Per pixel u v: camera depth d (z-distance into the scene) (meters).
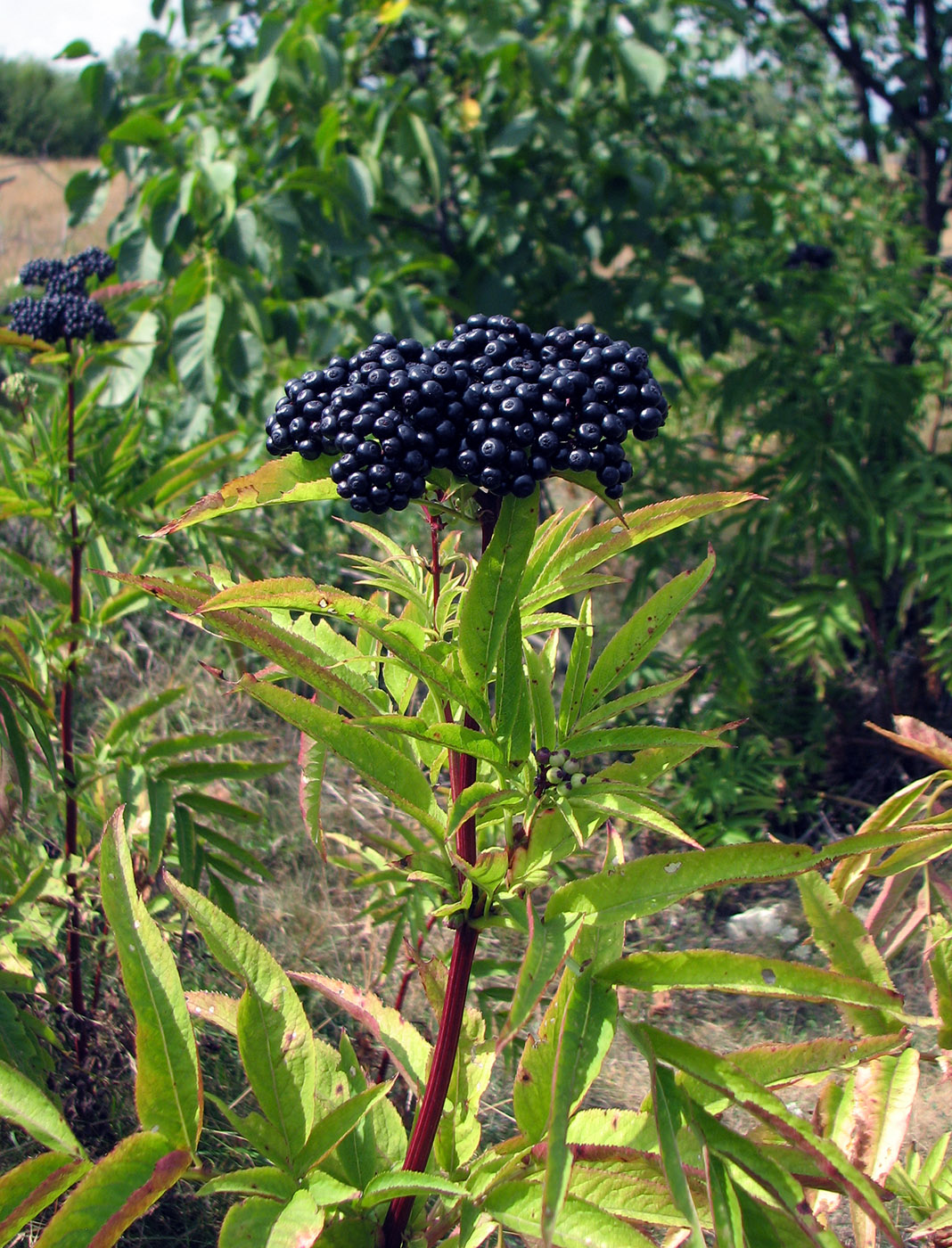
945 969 1.55
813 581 4.38
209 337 3.68
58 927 2.38
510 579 1.21
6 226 7.62
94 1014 2.65
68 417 2.58
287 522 4.53
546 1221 1.01
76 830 2.54
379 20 4.19
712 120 5.16
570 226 4.68
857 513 4.31
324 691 1.24
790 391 4.55
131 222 4.19
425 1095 1.42
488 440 1.16
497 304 4.42
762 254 4.57
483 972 2.30
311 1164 1.29
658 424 1.24
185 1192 2.33
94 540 2.64
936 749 1.58
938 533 4.02
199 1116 1.26
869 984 1.17
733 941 3.58
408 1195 1.31
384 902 2.42
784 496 4.25
